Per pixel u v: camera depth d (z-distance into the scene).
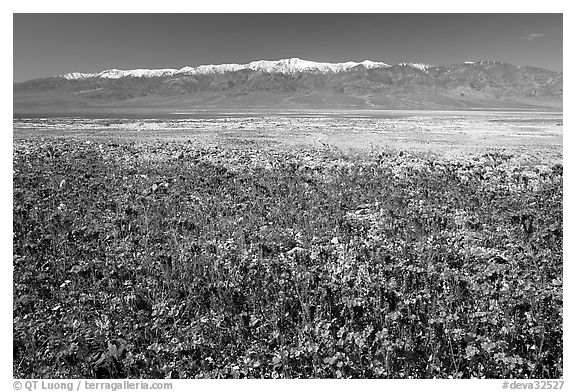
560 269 7.40
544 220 9.51
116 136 23.73
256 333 5.93
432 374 5.36
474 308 6.08
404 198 11.43
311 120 43.50
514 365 5.24
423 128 31.41
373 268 7.24
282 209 10.45
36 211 9.88
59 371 5.57
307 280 6.76
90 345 5.73
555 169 13.61
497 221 9.88
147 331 5.98
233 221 9.67
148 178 13.12
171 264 7.56
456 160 16.69
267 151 18.78
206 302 6.58
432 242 8.45
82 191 11.53
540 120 41.19
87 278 7.33
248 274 7.15
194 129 30.05
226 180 12.97
